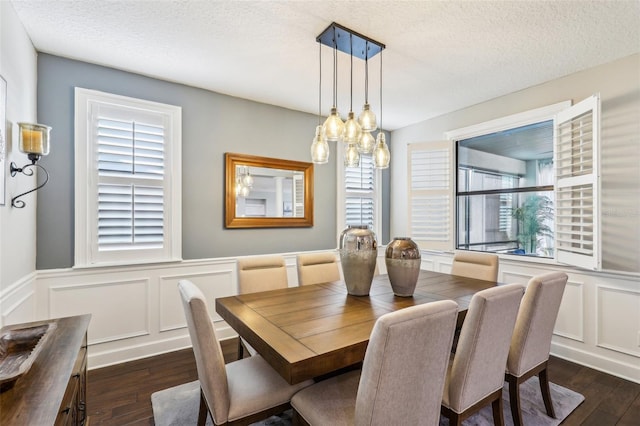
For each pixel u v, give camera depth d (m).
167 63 2.63
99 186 2.64
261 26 2.11
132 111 2.80
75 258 2.54
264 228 3.56
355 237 2.11
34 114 2.35
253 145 3.48
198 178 3.14
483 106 3.57
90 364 2.57
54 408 0.90
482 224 3.72
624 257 2.49
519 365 1.74
